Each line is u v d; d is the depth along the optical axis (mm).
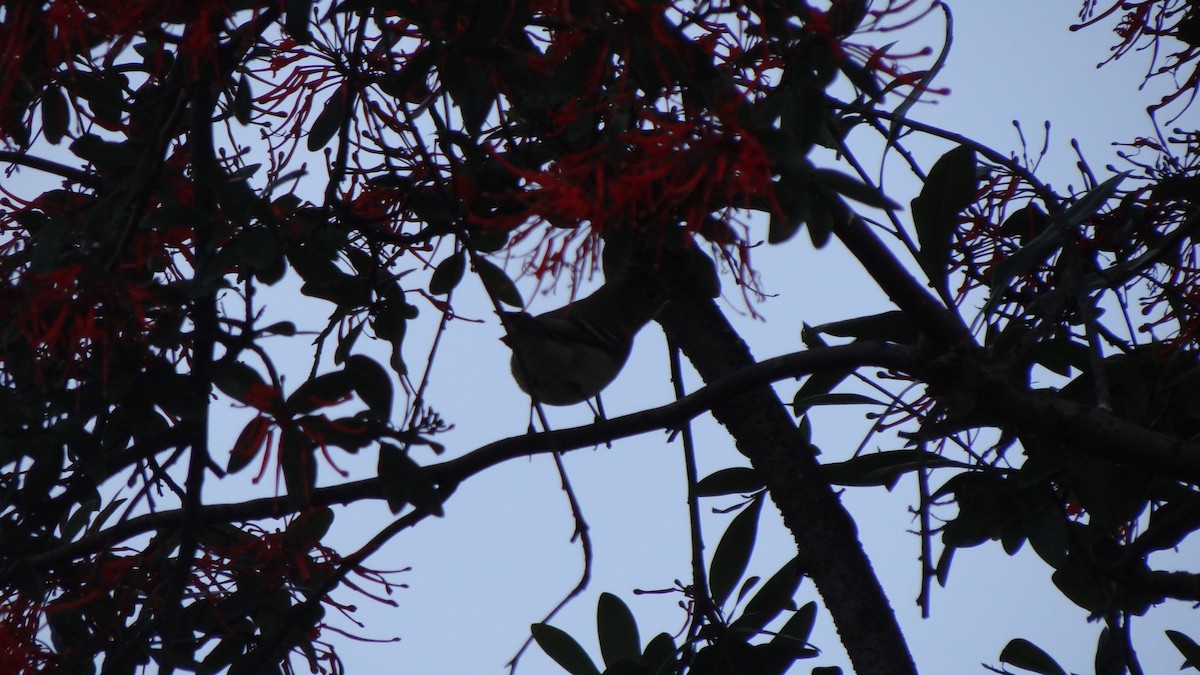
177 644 8305
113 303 6281
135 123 7797
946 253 6895
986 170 9055
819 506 8641
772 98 5273
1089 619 8344
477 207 7551
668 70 5398
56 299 6180
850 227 6539
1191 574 7633
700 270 8539
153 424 7422
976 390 7051
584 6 5457
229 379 6160
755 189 5180
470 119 6438
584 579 6227
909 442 8328
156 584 8625
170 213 6383
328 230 7203
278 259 6582
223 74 6676
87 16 6219
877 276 6723
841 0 5293
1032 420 7105
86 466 6902
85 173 7840
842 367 7379
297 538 8633
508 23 6055
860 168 6719
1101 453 7129
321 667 8344
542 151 7367
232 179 6562
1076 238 8523
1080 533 8539
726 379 7637
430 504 6156
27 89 6953
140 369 6539
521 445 7730
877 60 5203
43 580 7875
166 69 8125
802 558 8617
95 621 8438
